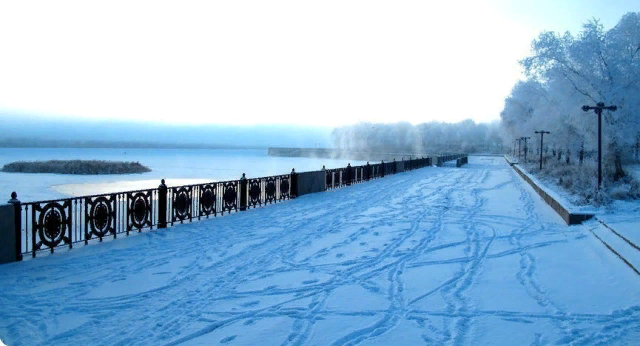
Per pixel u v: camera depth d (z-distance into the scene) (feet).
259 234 34.86
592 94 73.92
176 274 23.63
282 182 57.21
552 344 15.37
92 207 30.12
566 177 66.28
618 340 15.66
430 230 37.32
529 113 162.30
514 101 164.76
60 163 173.47
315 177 67.36
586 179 58.34
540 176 78.54
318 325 17.03
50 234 27.32
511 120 174.91
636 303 19.43
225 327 16.80
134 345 15.17
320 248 30.35
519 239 33.78
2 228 24.73
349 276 23.79
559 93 81.00
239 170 157.99
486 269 25.38
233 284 22.13
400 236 34.76
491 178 98.99
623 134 69.15
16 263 24.95
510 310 18.75
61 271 23.75
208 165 204.54
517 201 57.06
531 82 123.03
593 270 25.05
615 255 27.20
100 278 22.70
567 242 32.63
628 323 17.22
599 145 46.70
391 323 17.29
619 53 73.00
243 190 47.44
